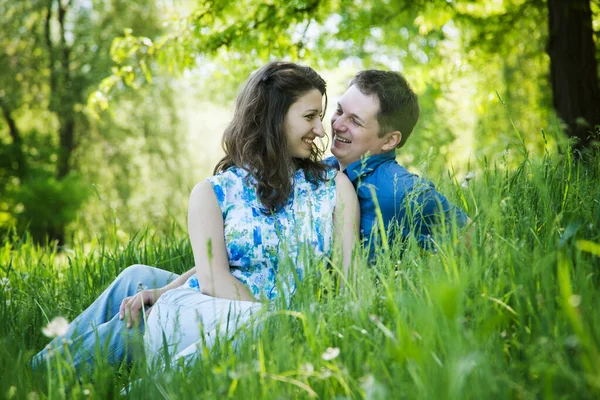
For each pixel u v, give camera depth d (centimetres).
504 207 206
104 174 2177
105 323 237
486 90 1091
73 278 322
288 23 750
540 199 225
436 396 134
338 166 288
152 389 172
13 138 2136
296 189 253
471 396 139
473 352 141
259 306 209
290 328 182
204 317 218
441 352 151
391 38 947
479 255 188
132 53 812
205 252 240
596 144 264
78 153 2183
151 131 2156
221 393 156
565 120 692
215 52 770
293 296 197
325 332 174
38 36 2075
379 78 275
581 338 129
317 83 262
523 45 960
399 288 182
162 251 372
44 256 437
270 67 258
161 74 2025
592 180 242
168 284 261
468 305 164
